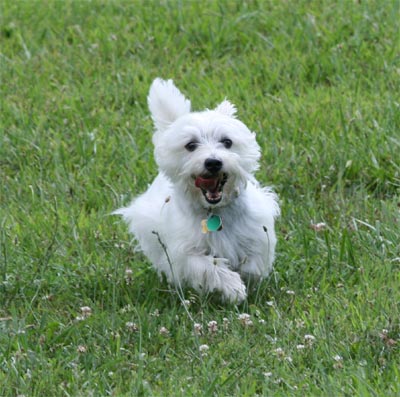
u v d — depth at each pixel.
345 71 15.19
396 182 12.30
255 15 17.02
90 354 8.91
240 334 9.22
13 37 17.36
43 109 14.94
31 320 9.83
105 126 14.13
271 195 10.91
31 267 10.88
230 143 9.96
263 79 15.36
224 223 10.08
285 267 10.70
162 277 10.59
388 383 8.10
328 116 13.76
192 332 9.31
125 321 9.62
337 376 8.27
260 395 8.14
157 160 10.23
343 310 9.45
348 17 16.70
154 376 8.63
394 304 9.43
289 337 9.06
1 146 13.86
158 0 18.17
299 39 16.14
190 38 16.84
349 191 12.33
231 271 9.96
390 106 13.73
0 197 12.67
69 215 11.97
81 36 17.20
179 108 10.40
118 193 12.45
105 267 10.88
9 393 8.32
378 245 10.86
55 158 13.38
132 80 15.54
